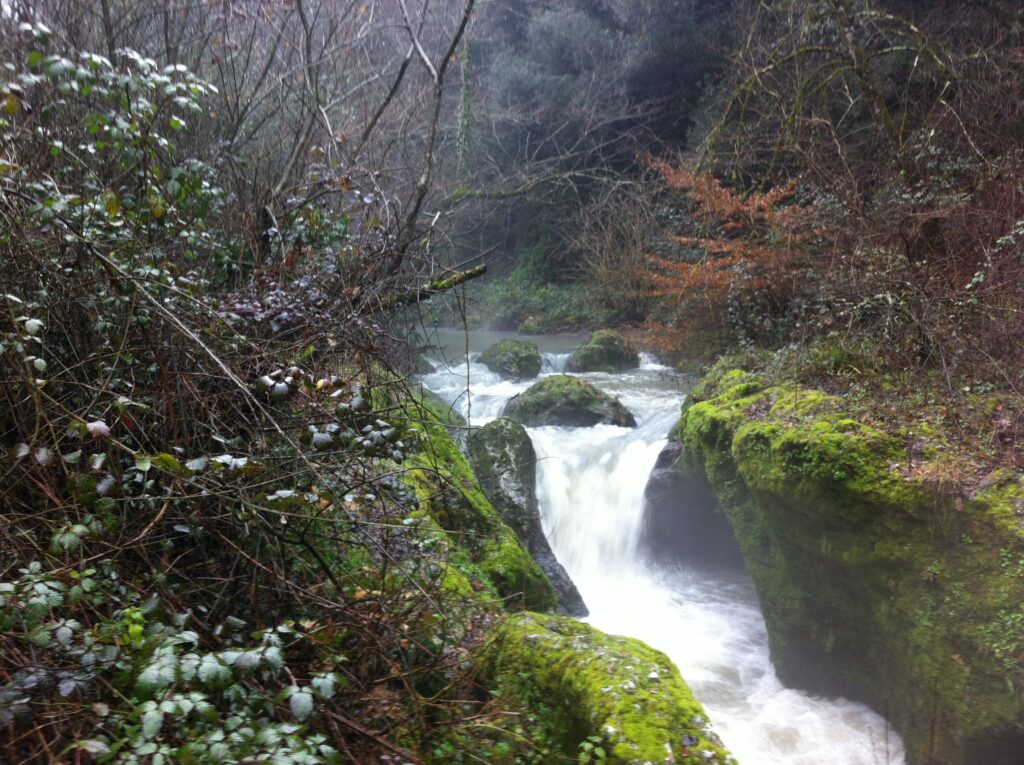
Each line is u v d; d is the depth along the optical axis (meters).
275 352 3.62
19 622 2.44
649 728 2.97
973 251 6.57
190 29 6.63
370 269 4.89
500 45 23.06
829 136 9.79
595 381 13.04
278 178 6.41
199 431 3.46
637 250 17.02
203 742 2.27
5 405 3.12
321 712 2.82
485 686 3.54
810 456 4.93
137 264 3.68
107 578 2.85
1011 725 3.92
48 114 4.05
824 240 8.75
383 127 8.95
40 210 3.21
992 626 4.02
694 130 18.45
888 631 4.71
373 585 3.54
